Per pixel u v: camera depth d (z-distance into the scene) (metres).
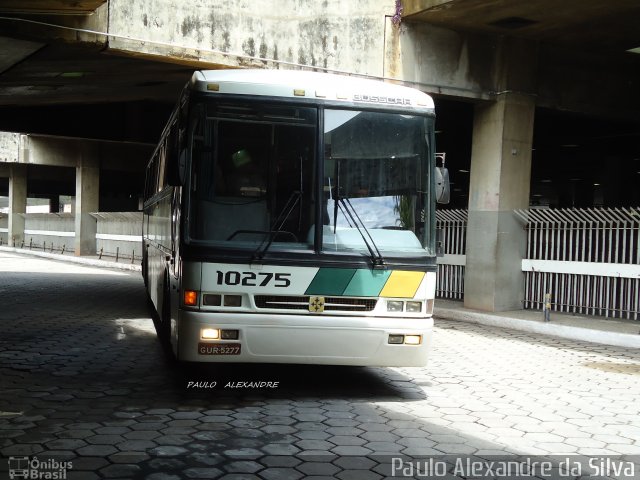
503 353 9.66
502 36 13.28
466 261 14.19
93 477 4.21
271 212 6.15
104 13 10.25
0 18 9.59
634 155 24.94
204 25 11.07
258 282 6.02
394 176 6.49
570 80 14.03
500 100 13.35
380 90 6.61
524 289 13.83
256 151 6.19
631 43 13.33
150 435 5.11
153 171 12.17
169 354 8.33
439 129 20.62
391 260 6.29
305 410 6.03
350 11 12.11
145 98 18.33
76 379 6.95
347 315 6.19
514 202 13.58
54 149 31.47
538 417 6.06
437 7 11.57
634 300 11.95
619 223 12.06
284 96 6.29
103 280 19.97
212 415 5.75
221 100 6.18
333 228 6.24
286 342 6.04
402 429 5.52
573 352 9.94
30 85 15.03
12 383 6.68
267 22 11.59
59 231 35.50
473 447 5.09
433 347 10.01
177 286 6.43
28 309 12.55
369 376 7.61
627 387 7.52
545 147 23.69
